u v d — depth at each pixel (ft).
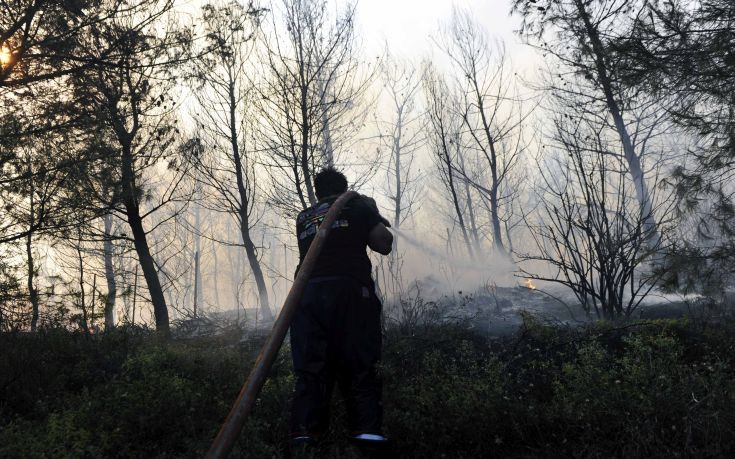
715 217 18.07
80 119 23.40
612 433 9.11
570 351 12.38
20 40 21.43
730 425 8.29
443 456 9.19
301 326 8.63
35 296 20.63
